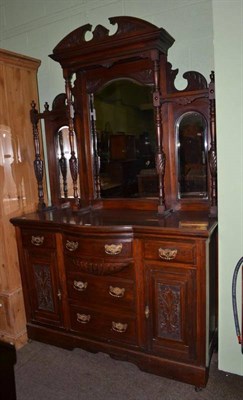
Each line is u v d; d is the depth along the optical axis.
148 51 1.90
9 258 2.22
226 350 1.84
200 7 1.96
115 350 1.96
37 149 2.37
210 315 1.83
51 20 2.48
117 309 1.91
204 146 2.02
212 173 1.87
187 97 1.88
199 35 1.98
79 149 2.36
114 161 2.29
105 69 2.21
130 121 2.21
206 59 1.98
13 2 2.63
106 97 2.26
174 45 2.05
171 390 1.75
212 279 1.84
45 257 2.13
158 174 1.99
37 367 2.00
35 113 2.36
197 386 1.75
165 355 1.82
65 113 2.28
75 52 2.06
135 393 1.75
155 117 2.00
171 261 1.71
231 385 1.76
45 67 2.54
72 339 2.11
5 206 2.20
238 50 1.58
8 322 2.24
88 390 1.79
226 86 1.63
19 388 1.82
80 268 1.95
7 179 2.22
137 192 2.25
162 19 2.07
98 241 1.84
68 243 1.98
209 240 1.68
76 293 2.04
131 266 1.82
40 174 2.37
